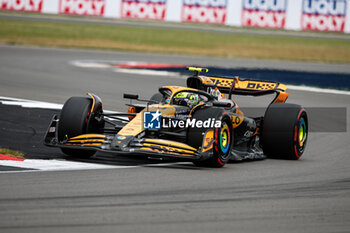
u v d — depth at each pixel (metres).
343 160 32.03
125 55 104.62
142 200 19.67
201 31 150.38
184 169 26.58
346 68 102.44
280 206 19.89
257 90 33.94
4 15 147.25
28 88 56.19
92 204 18.78
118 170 25.30
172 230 16.39
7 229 15.76
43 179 22.36
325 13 148.12
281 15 148.75
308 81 77.06
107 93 56.44
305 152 34.94
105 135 26.73
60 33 127.00
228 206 19.48
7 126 36.00
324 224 17.78
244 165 29.28
